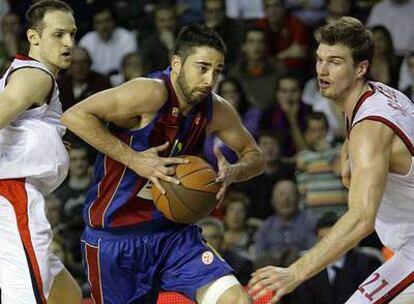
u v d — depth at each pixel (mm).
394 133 8344
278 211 15508
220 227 14719
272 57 18609
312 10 19844
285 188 15438
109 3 20328
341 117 17547
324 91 8680
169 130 9461
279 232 15406
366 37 8609
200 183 9258
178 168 9312
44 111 9656
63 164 9789
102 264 9773
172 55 9398
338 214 15922
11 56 19859
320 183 16094
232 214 15633
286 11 19734
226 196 16172
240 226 15641
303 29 19531
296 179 16297
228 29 19375
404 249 9016
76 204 16234
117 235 9703
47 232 9656
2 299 9500
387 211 8961
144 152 9305
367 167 8141
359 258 13938
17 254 9477
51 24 9617
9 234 9492
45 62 9703
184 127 9523
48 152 9648
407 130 8438
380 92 8695
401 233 8984
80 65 18000
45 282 9523
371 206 7992
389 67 18219
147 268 9758
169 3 19781
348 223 7957
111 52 19547
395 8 19234
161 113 9375
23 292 9438
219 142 16172
